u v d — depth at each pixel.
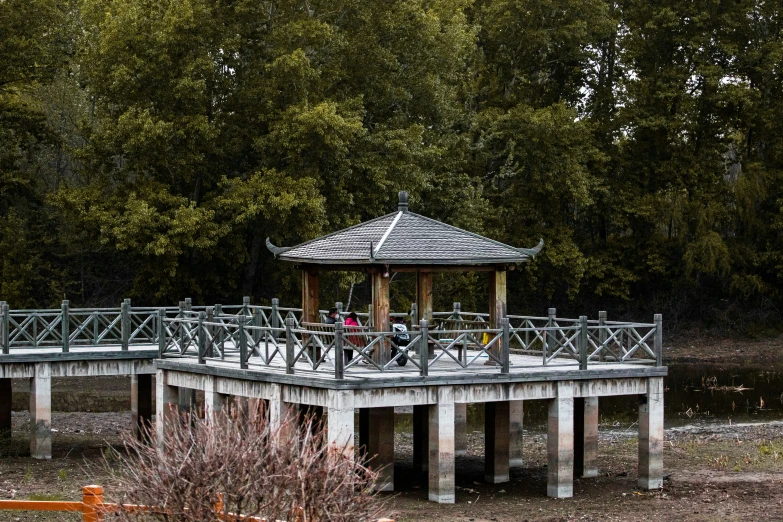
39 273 44.94
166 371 23.44
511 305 55.12
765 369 47.53
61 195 38.78
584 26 51.16
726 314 55.84
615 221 53.66
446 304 48.28
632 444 29.20
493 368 20.89
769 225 55.53
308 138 38.28
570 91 56.62
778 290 56.16
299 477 11.08
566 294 55.75
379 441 21.19
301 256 22.30
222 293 42.03
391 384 19.33
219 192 41.06
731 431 31.58
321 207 37.72
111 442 28.23
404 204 23.44
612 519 19.78
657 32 53.66
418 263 21.05
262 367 21.23
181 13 37.56
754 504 21.25
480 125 50.31
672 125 52.38
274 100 40.00
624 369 21.61
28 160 44.12
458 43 44.78
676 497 21.81
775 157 55.16
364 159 40.69
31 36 40.56
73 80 47.25
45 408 24.91
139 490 11.45
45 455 24.94
